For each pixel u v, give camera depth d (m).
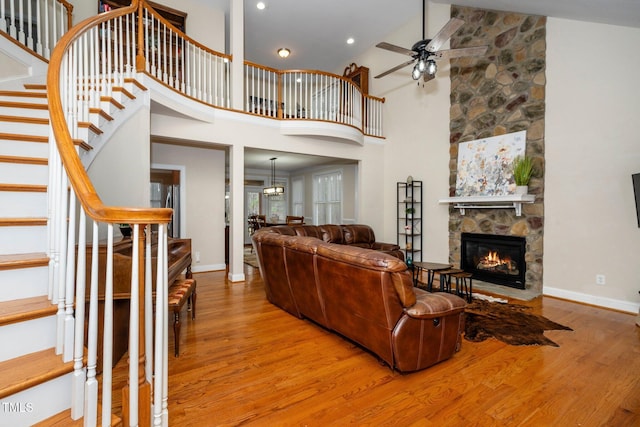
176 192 5.37
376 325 2.09
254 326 2.94
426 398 1.81
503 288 4.34
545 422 1.60
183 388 1.90
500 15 4.56
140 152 3.47
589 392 1.86
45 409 1.19
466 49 3.62
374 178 6.55
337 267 2.29
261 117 5.09
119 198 3.23
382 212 6.68
